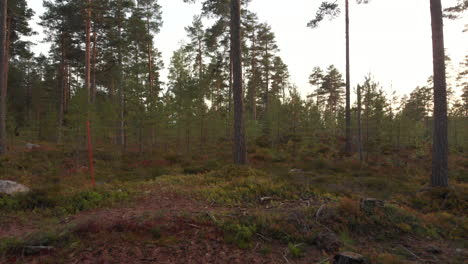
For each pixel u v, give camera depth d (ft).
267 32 103.35
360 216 19.06
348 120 62.39
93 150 57.11
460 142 81.82
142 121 60.64
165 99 66.49
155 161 50.72
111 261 13.76
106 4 66.33
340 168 43.80
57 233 16.52
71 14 63.16
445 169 29.84
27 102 132.67
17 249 14.83
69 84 118.83
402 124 63.16
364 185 32.94
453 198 26.03
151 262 13.79
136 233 16.60
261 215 18.61
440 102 30.45
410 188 32.14
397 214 20.12
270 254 14.99
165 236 16.35
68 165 44.80
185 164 48.47
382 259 14.38
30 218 20.92
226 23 53.26
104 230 16.81
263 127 88.33
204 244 15.64
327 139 80.43
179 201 24.02
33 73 146.00
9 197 24.11
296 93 77.97
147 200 24.80
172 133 68.59
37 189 25.12
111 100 69.41
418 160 54.24
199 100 68.90
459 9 37.40
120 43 70.85
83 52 73.72
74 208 22.95
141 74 63.21
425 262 14.82
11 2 71.26
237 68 37.78
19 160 43.06
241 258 14.43
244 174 32.30
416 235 18.30
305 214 19.11
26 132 70.54
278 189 25.93
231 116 70.74
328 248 15.70
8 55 81.56
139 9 77.15
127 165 47.50
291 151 64.69
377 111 60.39
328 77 152.25
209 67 80.94
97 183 32.81
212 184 29.48
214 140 81.51
